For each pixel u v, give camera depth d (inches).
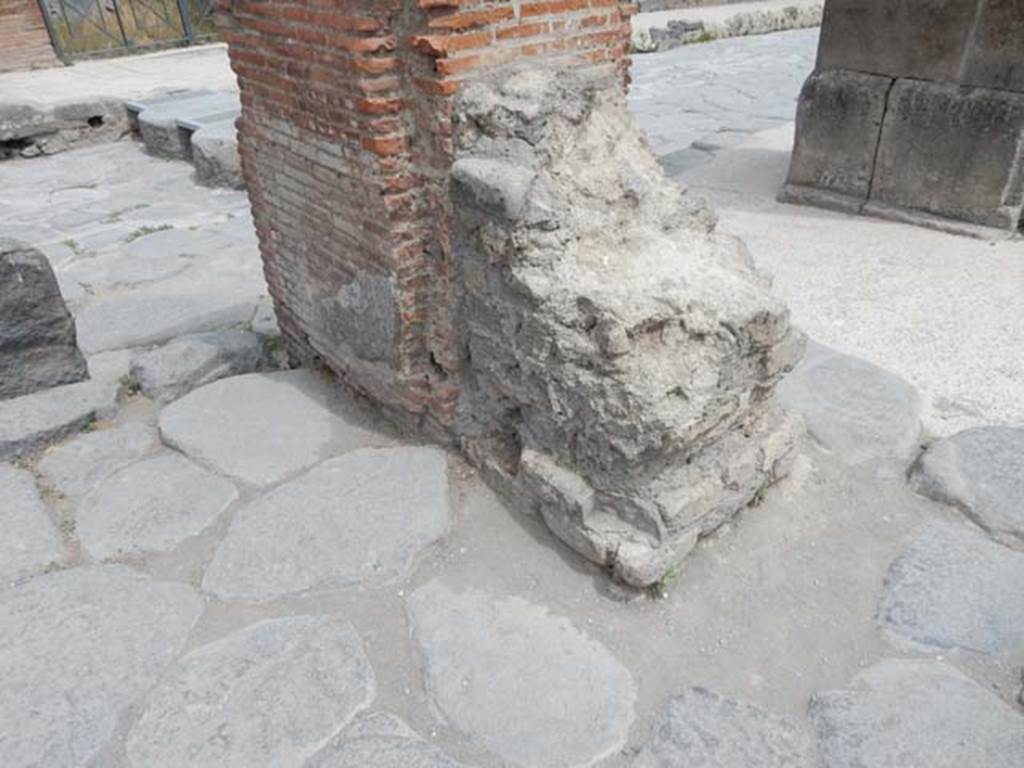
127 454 130.6
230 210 267.4
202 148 283.3
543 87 99.0
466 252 105.3
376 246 112.0
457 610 99.0
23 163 328.8
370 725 85.6
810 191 236.8
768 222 226.8
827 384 138.6
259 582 102.8
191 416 135.6
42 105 333.4
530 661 92.4
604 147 103.7
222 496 118.2
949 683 87.8
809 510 113.0
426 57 96.2
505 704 87.5
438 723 86.0
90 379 153.8
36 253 140.1
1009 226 203.5
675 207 106.0
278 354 166.1
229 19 122.6
